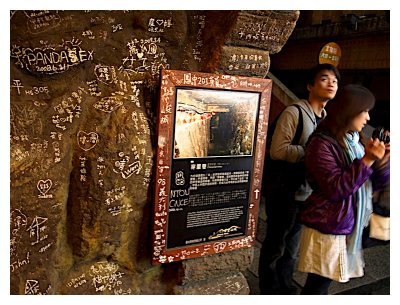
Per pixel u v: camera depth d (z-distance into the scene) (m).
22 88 1.08
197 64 1.33
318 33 3.48
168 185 1.23
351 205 1.47
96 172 1.15
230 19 1.22
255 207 1.44
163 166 1.21
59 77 1.13
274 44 1.33
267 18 1.24
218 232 1.37
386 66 2.93
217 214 1.35
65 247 1.22
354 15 3.12
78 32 1.11
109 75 1.19
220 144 1.30
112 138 1.15
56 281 1.21
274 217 1.88
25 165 1.05
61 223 1.17
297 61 3.86
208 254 1.38
